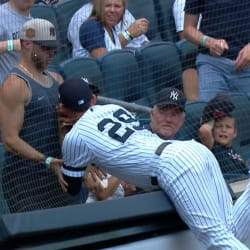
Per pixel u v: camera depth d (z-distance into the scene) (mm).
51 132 16328
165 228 14500
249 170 18672
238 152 19828
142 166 14445
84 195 16641
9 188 15930
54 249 13352
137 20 23609
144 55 21406
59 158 16484
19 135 16016
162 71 21484
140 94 21109
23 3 20484
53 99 16312
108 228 13883
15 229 12977
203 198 13922
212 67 21188
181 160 14047
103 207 13750
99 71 20688
